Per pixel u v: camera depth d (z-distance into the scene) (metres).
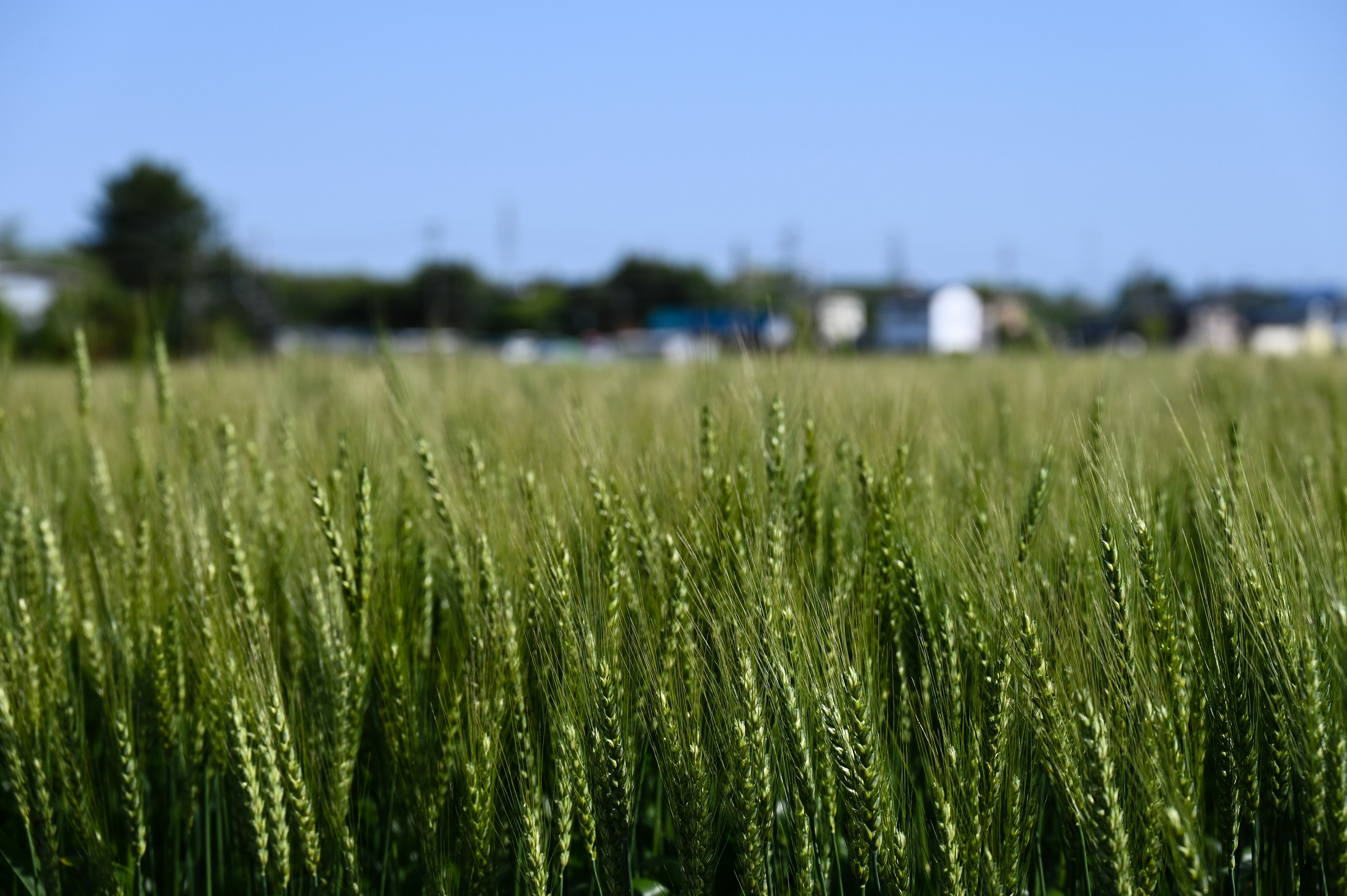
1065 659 2.59
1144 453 3.78
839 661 2.65
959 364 8.92
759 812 2.60
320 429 4.81
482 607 3.08
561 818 2.74
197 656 3.28
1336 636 2.48
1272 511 2.84
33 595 3.57
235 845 3.40
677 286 76.31
